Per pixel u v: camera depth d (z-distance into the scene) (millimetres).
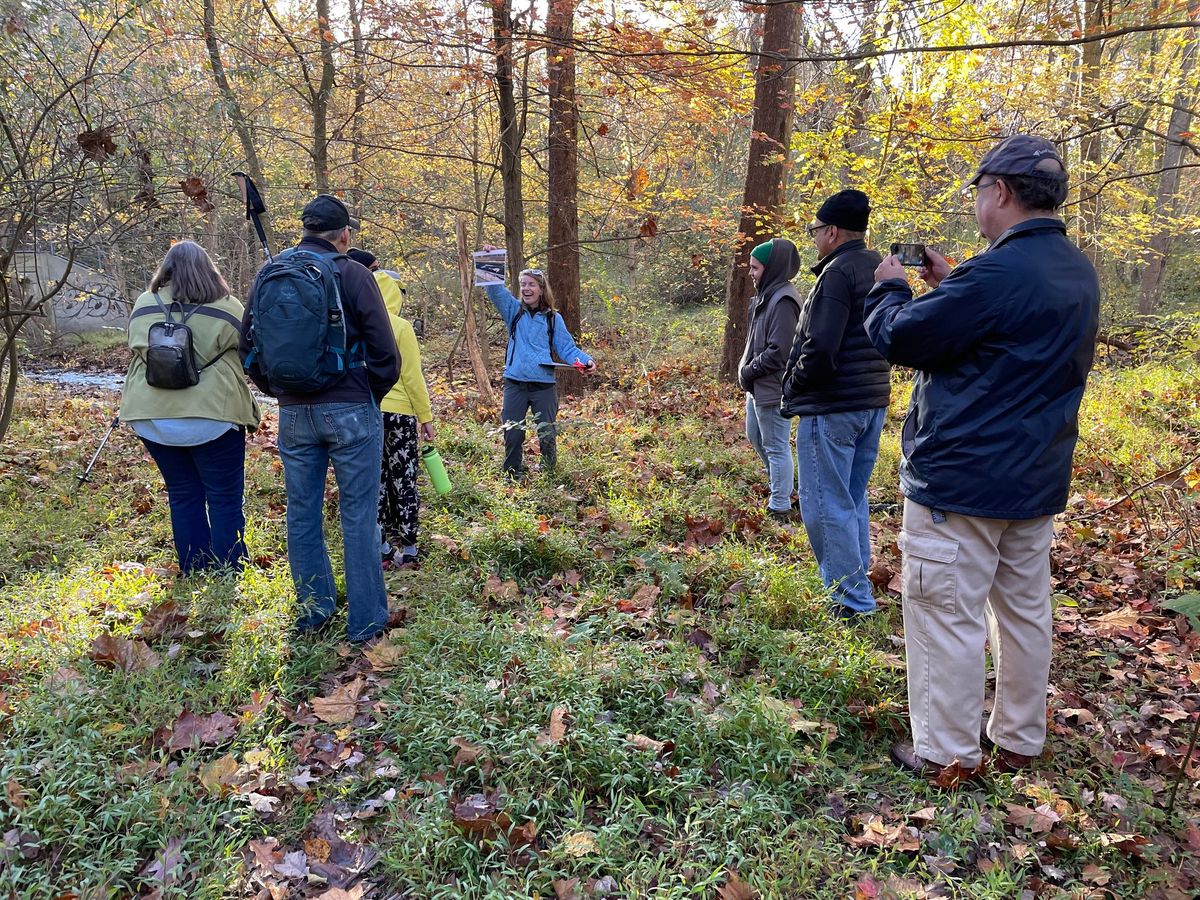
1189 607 1939
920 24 4695
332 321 3039
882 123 7844
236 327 3697
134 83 5387
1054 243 2260
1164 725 2914
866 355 3408
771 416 4844
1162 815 2367
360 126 11312
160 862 2096
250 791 2381
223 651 3141
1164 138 4770
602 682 2904
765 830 2277
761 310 4797
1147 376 8562
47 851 2141
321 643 3219
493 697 2727
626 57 5203
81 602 3369
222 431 3699
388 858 2121
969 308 2201
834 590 3574
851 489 3699
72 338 16750
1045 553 2455
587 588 3922
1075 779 2543
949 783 2439
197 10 8391
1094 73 8578
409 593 3744
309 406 3127
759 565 3850
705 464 6055
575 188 10031
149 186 5414
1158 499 4930
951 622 2420
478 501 5066
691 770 2438
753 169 9141
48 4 4684
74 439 7051
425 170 14578
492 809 2324
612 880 2072
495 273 5520
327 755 2602
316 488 3301
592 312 16547
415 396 4086
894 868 2172
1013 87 8273
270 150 14352
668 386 10086
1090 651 3396
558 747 2516
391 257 15859
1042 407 2240
